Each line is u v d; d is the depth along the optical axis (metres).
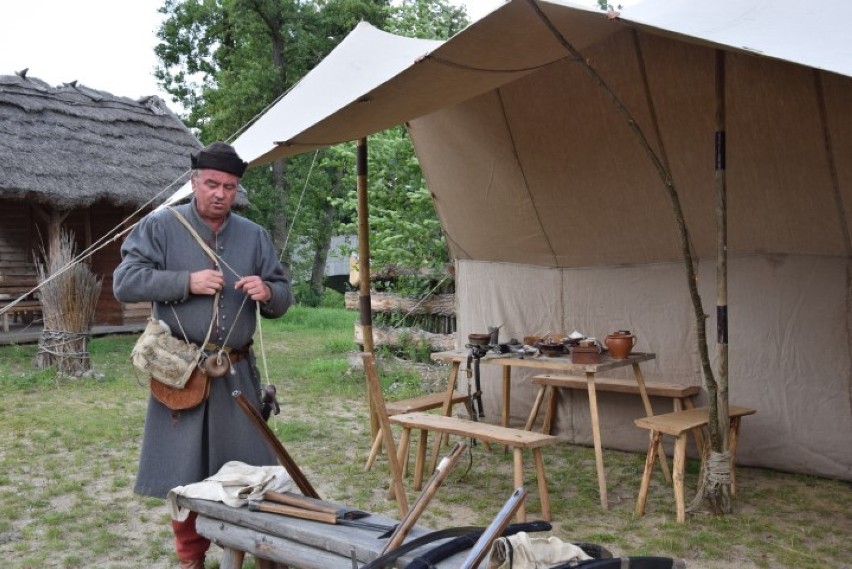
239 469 2.92
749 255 5.20
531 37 3.46
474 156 5.93
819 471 4.99
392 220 8.84
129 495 4.77
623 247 5.68
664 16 4.35
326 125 4.13
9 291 12.38
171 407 2.96
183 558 3.10
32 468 5.37
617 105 3.66
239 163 3.07
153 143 13.77
